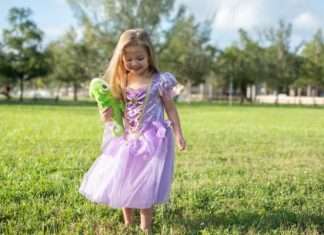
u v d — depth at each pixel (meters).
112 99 3.77
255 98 66.94
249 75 59.88
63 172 6.29
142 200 3.63
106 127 3.82
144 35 3.80
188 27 51.59
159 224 4.03
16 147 9.02
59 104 40.16
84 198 4.72
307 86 61.59
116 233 3.66
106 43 47.31
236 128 15.46
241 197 5.08
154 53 3.84
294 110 36.31
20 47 50.16
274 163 7.79
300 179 6.27
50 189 5.12
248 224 4.07
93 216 4.14
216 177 6.25
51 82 65.88
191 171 6.68
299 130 15.03
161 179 3.68
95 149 8.96
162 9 46.59
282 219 4.23
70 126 14.72
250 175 6.50
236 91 74.00
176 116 3.90
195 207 4.61
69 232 3.66
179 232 3.74
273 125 17.47
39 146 9.26
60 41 54.84
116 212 4.30
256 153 8.99
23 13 49.97
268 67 56.34
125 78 3.84
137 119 3.78
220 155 8.55
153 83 3.81
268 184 5.78
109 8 46.19
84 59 50.56
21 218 4.04
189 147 9.69
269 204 4.80
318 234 3.82
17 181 5.56
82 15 47.00
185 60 51.59
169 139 3.80
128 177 3.69
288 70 56.03
